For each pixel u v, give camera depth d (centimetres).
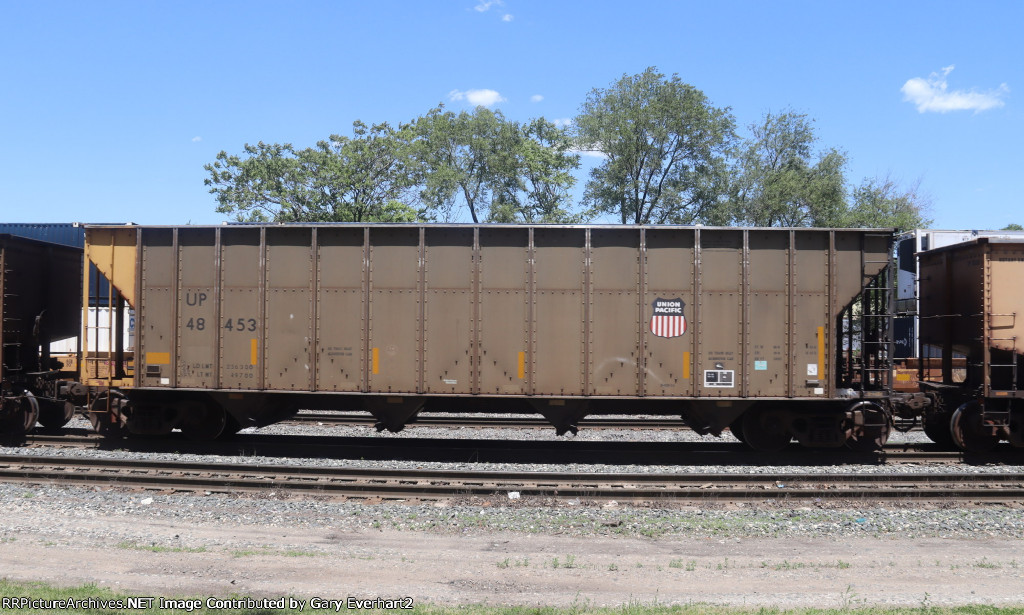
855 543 760
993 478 1005
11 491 930
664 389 1103
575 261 1109
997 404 1148
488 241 1116
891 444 1259
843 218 4088
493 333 1112
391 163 3834
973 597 577
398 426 1171
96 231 1185
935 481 1007
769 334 1109
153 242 1170
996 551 733
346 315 1133
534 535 775
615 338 1106
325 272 1136
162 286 1166
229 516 839
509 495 928
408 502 910
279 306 1143
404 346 1124
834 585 609
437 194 4028
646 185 4359
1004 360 1147
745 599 563
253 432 1417
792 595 577
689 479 1002
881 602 557
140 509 862
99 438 1266
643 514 864
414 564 654
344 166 3725
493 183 4722
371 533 779
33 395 1261
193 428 1237
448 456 1179
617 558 686
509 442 1292
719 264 1109
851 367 1155
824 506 906
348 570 631
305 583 593
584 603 546
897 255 2202
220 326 1152
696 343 1100
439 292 1120
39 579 588
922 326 1342
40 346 1346
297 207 3678
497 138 4644
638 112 4097
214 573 617
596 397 1102
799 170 4312
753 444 1177
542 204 4744
